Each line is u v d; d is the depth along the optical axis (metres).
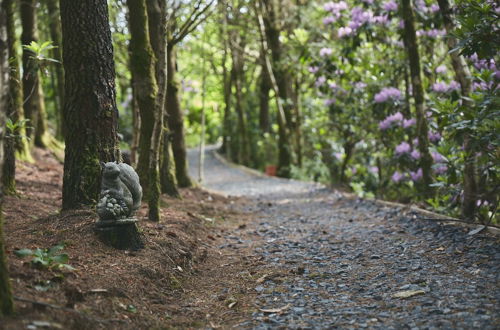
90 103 6.37
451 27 7.69
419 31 10.80
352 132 14.11
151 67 8.55
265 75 25.19
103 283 4.57
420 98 9.16
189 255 6.28
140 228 6.11
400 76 11.77
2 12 3.53
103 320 3.96
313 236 7.84
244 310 4.71
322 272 5.80
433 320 4.02
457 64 7.62
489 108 6.25
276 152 24.98
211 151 32.59
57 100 18.17
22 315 3.60
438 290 4.75
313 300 4.84
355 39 10.90
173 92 12.41
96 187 6.38
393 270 5.60
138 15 8.23
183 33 11.16
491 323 3.86
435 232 7.00
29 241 5.24
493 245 5.93
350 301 4.72
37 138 13.03
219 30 19.64
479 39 6.00
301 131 19.73
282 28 19.75
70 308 3.93
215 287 5.52
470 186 7.58
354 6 11.41
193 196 11.88
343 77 12.34
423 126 9.16
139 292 4.75
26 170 10.84
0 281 3.54
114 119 6.57
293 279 5.60
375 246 6.79
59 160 12.92
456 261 5.62
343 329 4.01
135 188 5.62
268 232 8.48
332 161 16.50
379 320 4.14
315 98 15.17
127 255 5.37
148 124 8.80
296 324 4.20
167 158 10.55
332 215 9.75
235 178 20.11
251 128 26.67
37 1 12.56
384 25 11.15
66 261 4.54
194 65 19.52
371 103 11.47
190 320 4.48
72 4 6.26
